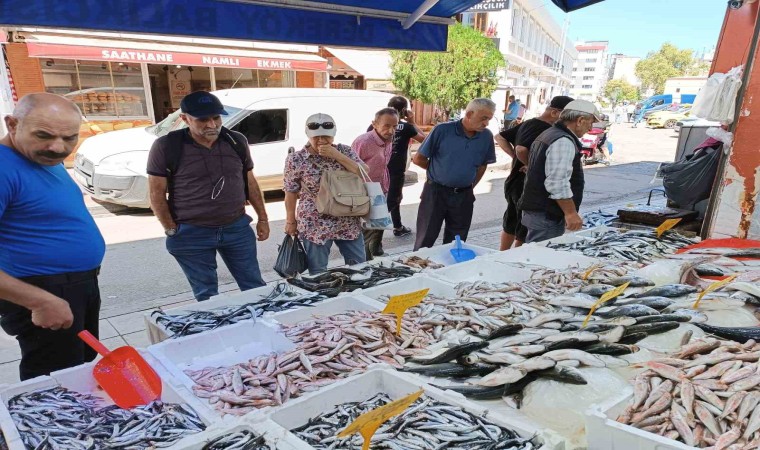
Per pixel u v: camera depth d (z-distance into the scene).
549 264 3.72
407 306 2.36
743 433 1.51
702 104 3.75
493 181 12.63
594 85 116.88
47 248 2.28
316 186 3.77
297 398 1.81
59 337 2.39
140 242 6.67
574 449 1.58
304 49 13.70
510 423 1.65
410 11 4.54
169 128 8.47
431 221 4.92
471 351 2.11
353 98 9.48
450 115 16.80
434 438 1.62
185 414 1.75
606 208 8.91
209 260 3.50
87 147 8.37
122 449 1.54
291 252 3.91
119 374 1.96
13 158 2.15
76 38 9.90
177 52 10.91
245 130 8.47
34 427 1.62
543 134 4.05
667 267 2.94
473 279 3.50
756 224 3.55
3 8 2.89
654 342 2.08
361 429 1.40
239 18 3.74
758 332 2.06
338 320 2.52
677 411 1.63
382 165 5.22
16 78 10.45
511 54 27.09
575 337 2.06
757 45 3.29
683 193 4.71
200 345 2.35
